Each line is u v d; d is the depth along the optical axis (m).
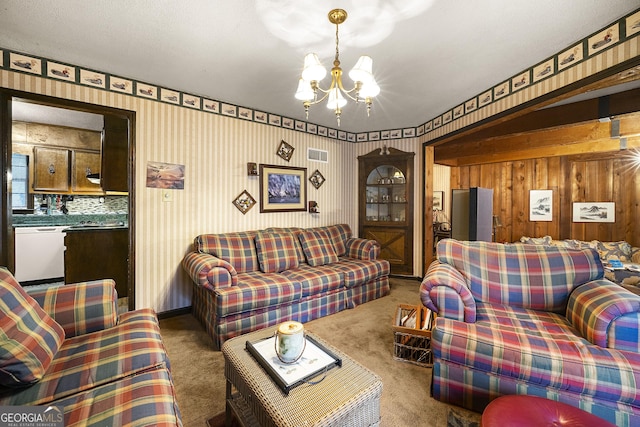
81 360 1.28
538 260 2.10
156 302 2.87
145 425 0.92
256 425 1.44
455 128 3.38
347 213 4.64
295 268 3.23
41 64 2.26
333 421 1.02
